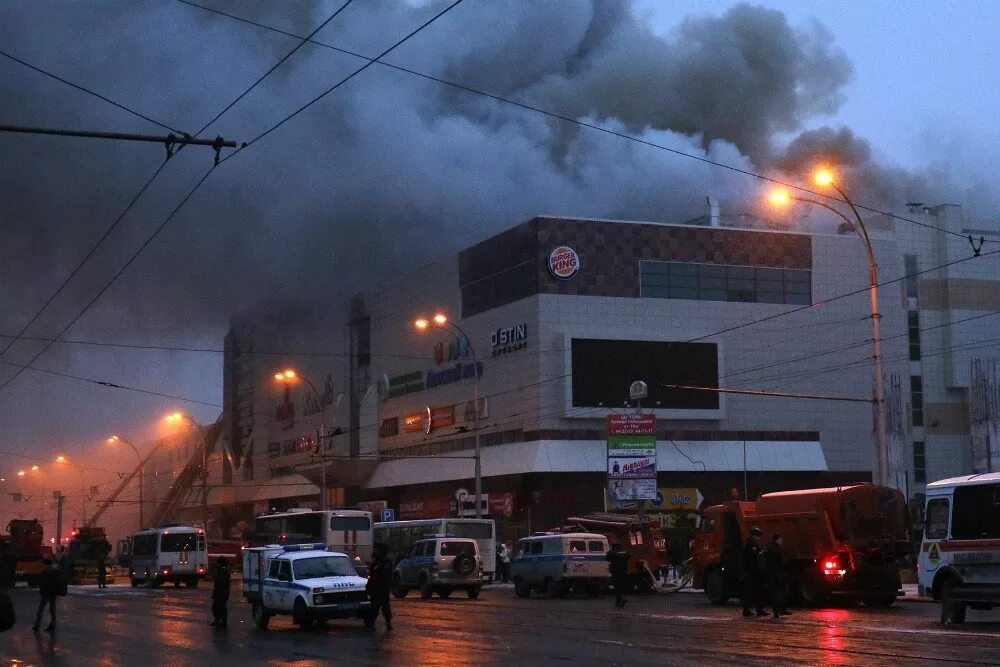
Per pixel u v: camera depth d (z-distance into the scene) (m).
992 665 16.02
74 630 28.36
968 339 77.50
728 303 71.62
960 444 76.88
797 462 70.75
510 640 22.28
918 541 40.47
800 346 72.88
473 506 72.69
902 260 77.81
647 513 67.75
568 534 40.41
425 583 41.22
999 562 23.84
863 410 73.94
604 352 68.12
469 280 75.50
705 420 70.00
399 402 83.00
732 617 27.42
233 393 115.00
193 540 58.69
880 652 18.08
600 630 24.17
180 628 28.53
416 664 18.16
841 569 30.39
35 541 64.81
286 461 101.00
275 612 27.72
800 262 73.69
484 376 73.25
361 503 87.38
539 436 67.50
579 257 69.31
